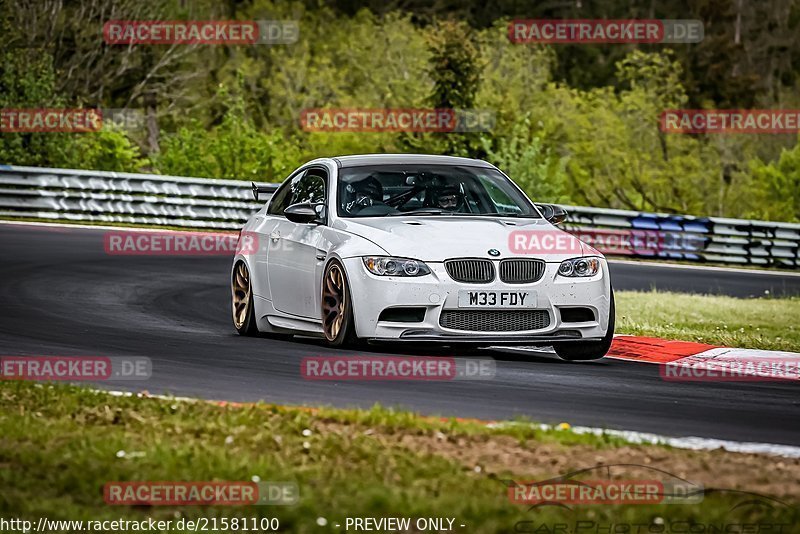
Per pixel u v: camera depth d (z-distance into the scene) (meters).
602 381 29.97
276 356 32.03
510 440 21.41
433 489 18.00
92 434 21.19
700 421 25.03
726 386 30.41
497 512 16.81
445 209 34.91
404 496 17.28
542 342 31.91
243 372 29.36
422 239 32.09
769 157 185.12
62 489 17.77
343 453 20.03
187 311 43.84
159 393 26.30
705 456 20.78
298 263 34.81
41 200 78.31
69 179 79.06
